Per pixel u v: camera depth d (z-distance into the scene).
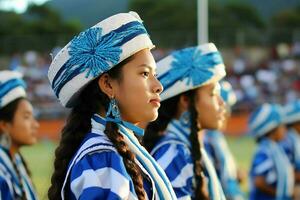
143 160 3.16
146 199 3.09
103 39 3.05
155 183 3.17
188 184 4.13
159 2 39.66
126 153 3.04
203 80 4.30
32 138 5.29
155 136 4.28
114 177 2.94
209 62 4.34
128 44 3.04
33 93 29.34
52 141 24.38
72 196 2.99
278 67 32.69
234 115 27.67
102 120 3.14
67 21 43.25
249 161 16.53
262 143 8.12
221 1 43.16
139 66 3.08
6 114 5.19
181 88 4.30
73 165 3.03
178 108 4.35
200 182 4.18
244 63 32.81
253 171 8.02
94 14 56.34
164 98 4.32
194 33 34.12
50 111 27.84
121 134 3.13
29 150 20.20
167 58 4.38
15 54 34.50
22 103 5.24
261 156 8.02
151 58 3.12
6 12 42.72
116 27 3.06
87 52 3.06
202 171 4.28
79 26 43.41
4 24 42.16
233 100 6.90
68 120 3.22
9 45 34.72
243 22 43.19
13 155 5.21
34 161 17.00
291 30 35.09
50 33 42.66
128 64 3.07
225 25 42.09
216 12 42.50
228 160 6.86
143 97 3.08
